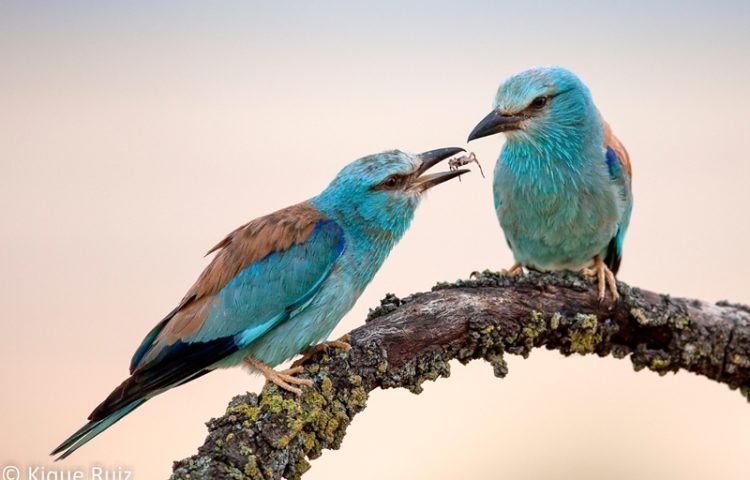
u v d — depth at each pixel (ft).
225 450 27.30
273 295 33.06
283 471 28.07
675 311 33.94
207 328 32.99
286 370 30.12
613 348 34.27
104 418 31.04
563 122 38.83
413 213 35.73
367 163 34.86
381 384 30.83
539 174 39.22
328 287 33.68
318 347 31.78
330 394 29.66
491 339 32.27
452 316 31.89
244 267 33.45
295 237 33.73
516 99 38.93
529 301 32.99
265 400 28.63
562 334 33.35
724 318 34.27
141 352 33.96
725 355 34.27
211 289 33.45
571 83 38.96
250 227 34.42
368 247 34.83
